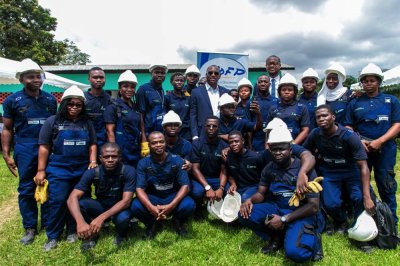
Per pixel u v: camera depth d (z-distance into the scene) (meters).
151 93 5.49
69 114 4.23
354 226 3.81
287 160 3.82
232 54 7.59
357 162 3.93
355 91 4.62
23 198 4.39
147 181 4.37
